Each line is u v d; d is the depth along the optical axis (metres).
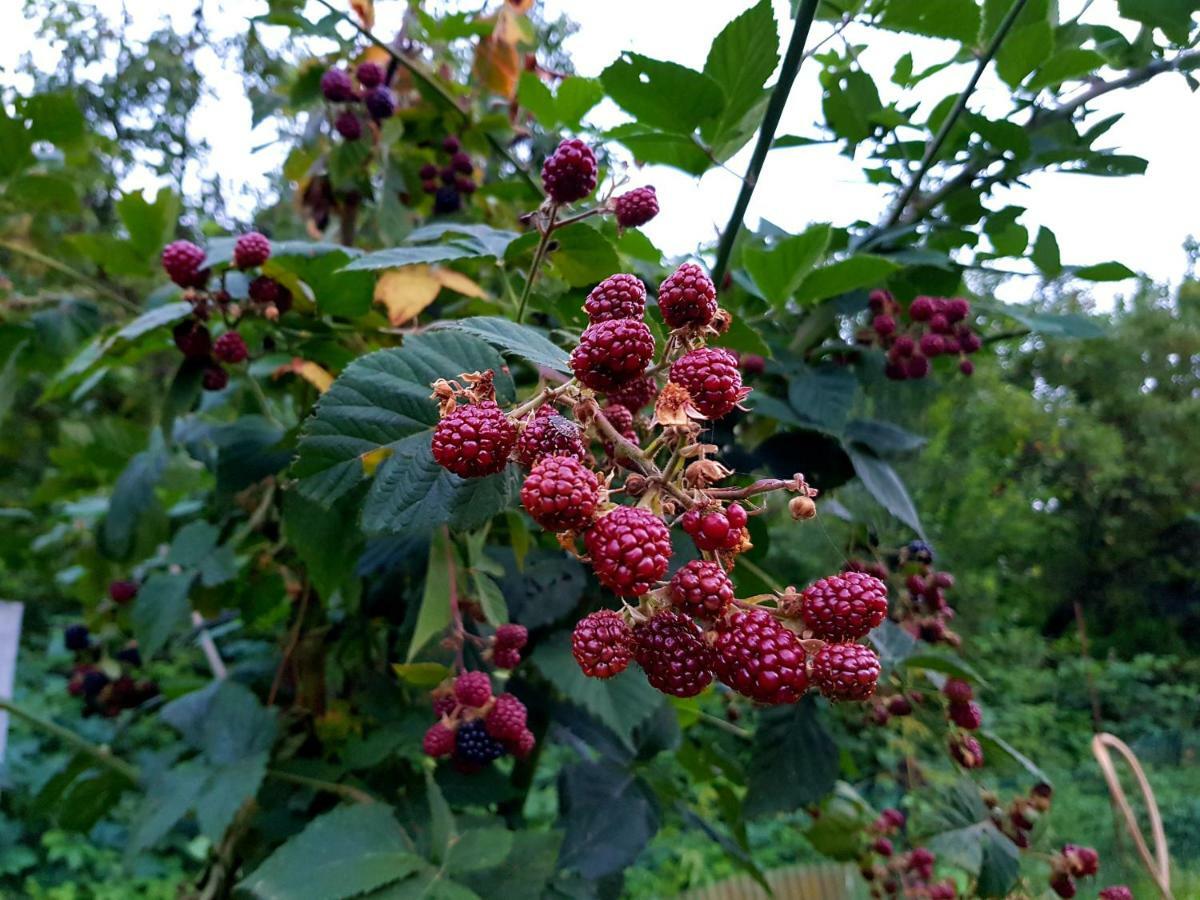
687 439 0.22
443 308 0.57
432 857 0.39
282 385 0.57
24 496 1.22
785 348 0.51
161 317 0.42
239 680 0.58
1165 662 2.25
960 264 0.54
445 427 0.22
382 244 0.63
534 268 0.34
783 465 0.49
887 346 0.52
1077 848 0.49
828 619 0.21
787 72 0.40
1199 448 2.69
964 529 1.87
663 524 0.21
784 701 0.21
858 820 0.58
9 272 0.70
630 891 1.30
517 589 0.45
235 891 0.48
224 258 0.43
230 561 0.56
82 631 0.72
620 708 0.42
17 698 1.43
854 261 0.43
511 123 0.67
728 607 0.22
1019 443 2.61
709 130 0.41
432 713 0.49
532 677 0.52
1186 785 1.27
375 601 0.53
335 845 0.38
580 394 0.23
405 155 0.66
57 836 1.23
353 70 0.64
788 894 0.89
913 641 0.50
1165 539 2.73
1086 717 1.98
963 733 0.49
